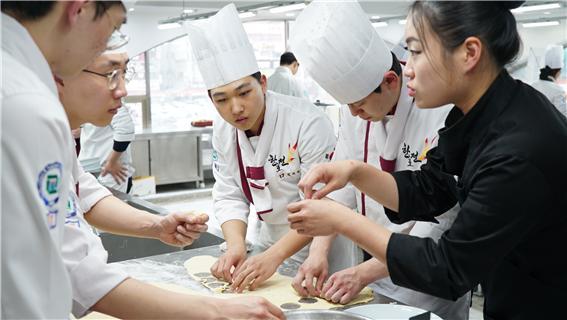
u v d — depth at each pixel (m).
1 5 0.72
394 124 1.67
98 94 1.17
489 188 0.94
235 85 1.67
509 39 0.97
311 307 1.42
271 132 1.85
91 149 3.70
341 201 1.89
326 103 6.66
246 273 1.55
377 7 4.92
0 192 0.69
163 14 5.77
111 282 1.00
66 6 0.73
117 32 0.90
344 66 1.49
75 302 1.01
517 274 1.10
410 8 0.99
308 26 1.60
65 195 0.78
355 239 1.09
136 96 7.11
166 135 6.64
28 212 0.71
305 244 1.65
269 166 1.89
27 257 0.72
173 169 6.79
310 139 1.84
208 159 7.16
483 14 0.93
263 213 1.92
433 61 0.97
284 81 5.54
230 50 1.67
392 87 1.57
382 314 1.30
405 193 1.30
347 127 1.87
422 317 1.28
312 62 1.57
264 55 8.10
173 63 7.39
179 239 1.59
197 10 5.77
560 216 0.99
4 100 0.68
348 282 1.47
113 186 3.66
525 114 0.97
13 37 0.72
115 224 1.62
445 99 1.02
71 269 1.00
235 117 1.72
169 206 6.13
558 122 0.99
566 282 1.06
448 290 0.99
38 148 0.70
